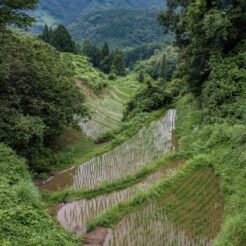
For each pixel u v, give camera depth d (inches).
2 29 897.5
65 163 880.9
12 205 513.3
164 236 528.4
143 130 1059.9
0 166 649.0
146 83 1301.7
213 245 483.8
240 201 553.3
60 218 596.7
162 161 794.2
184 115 1102.4
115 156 888.9
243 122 789.2
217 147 765.3
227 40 1043.9
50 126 941.8
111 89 2460.6
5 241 420.2
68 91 1013.8
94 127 1334.9
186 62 1144.2
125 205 614.9
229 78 931.3
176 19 1327.5
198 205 604.7
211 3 1057.5
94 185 732.0
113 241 520.7
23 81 881.5
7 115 780.0
